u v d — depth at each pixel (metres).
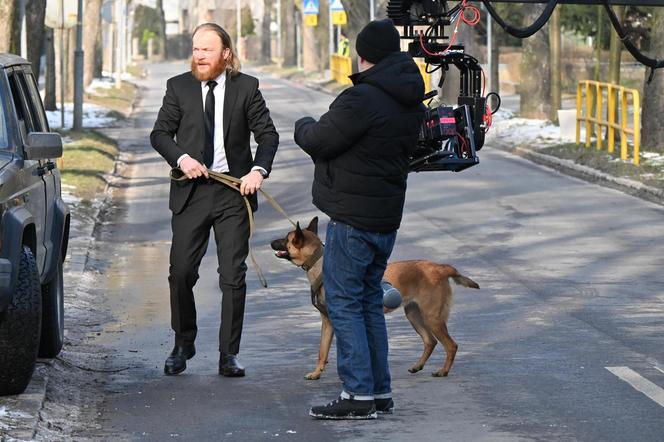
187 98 10.12
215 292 14.73
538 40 43.69
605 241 18.80
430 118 9.59
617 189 25.98
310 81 81.75
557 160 31.11
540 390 9.76
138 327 12.70
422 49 10.74
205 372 10.54
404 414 9.04
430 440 8.30
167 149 10.05
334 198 8.67
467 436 8.39
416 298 10.29
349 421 8.82
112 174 27.98
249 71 109.69
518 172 29.53
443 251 17.80
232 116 10.13
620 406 9.21
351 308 8.77
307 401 9.45
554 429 8.56
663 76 31.22
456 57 10.48
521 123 41.84
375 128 8.49
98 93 59.56
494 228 20.19
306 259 9.79
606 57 64.31
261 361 10.98
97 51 75.25
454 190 25.67
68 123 41.84
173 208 10.18
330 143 8.50
